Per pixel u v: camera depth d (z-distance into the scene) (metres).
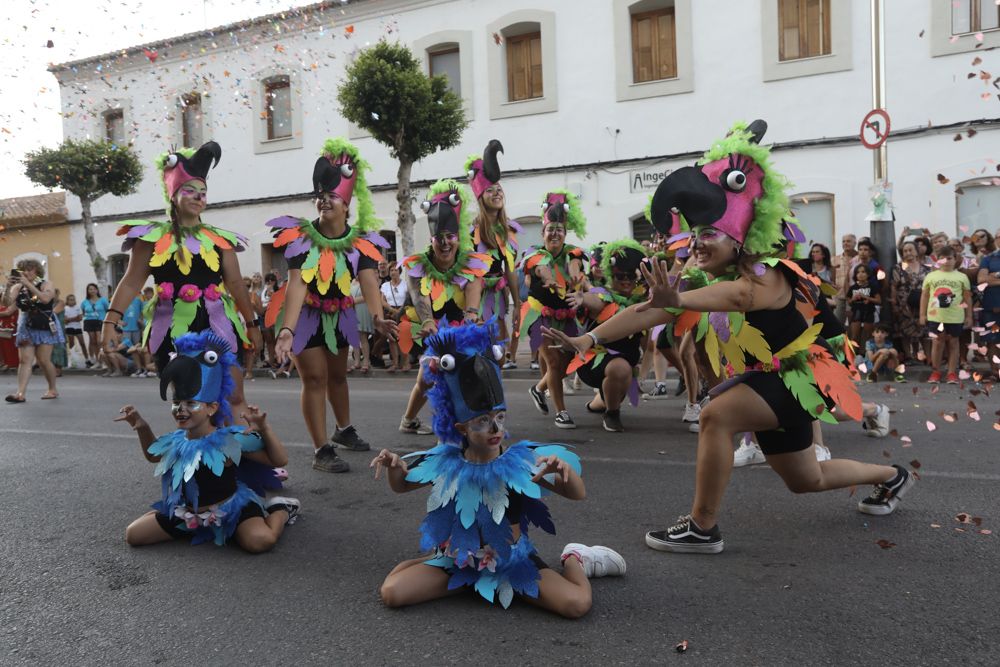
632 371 6.82
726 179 3.38
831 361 3.66
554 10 16.09
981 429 6.37
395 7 17.34
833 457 5.51
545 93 16.34
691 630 2.89
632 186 15.80
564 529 4.14
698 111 15.20
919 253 10.29
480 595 3.26
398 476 3.14
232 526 3.95
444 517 3.15
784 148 14.54
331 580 3.51
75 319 16.78
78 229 21.34
